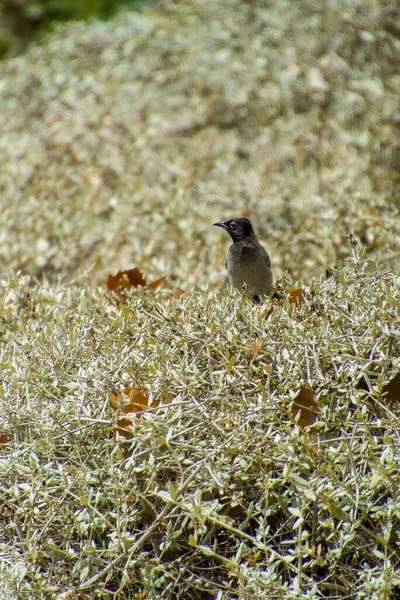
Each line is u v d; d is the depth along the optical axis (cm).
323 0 1522
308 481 532
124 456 577
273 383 595
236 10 1655
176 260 1137
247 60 1516
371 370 592
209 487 547
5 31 2117
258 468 555
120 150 1373
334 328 621
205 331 632
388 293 601
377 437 542
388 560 511
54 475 571
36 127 1503
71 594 526
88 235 1170
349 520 521
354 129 1349
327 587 531
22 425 596
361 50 1442
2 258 1143
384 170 1241
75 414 591
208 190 1270
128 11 1825
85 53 1664
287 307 646
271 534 561
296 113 1449
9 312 772
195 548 550
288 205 1191
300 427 552
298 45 1499
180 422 573
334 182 1205
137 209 1222
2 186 1353
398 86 1391
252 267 1016
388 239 987
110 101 1484
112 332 673
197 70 1534
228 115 1476
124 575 519
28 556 532
